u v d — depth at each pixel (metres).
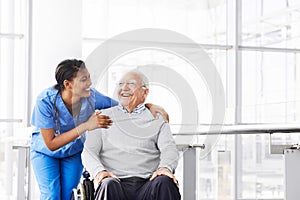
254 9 5.72
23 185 4.43
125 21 5.31
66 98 3.29
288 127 2.30
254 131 2.45
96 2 5.22
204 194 5.50
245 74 5.70
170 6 5.50
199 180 5.48
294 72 5.55
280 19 5.65
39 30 4.75
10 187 4.86
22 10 4.97
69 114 3.30
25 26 4.95
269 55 5.68
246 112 5.51
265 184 5.45
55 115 3.29
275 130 2.36
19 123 4.94
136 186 1.90
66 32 4.79
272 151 2.36
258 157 5.50
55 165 3.54
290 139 4.20
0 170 4.85
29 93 4.81
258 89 5.69
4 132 4.91
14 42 4.96
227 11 5.71
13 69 4.96
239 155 5.55
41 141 3.53
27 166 4.46
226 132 2.57
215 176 5.53
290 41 5.60
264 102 5.67
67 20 4.80
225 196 5.54
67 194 3.55
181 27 5.54
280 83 5.61
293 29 5.59
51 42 4.76
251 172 5.54
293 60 5.57
